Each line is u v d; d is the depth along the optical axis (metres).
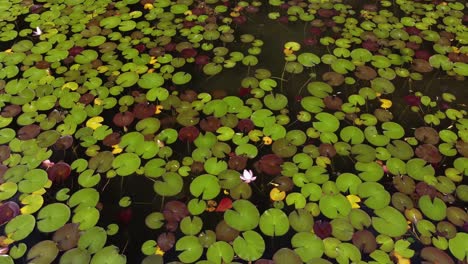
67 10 3.28
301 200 2.02
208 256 1.82
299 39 2.99
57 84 2.64
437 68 2.74
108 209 2.03
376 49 2.88
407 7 3.27
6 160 2.22
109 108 2.49
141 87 2.62
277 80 2.67
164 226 1.95
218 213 1.99
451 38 2.97
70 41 2.97
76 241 1.89
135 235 1.92
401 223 1.92
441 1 3.34
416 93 2.57
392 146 2.25
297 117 2.42
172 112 2.46
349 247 1.84
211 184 2.10
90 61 2.80
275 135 2.32
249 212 1.98
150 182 2.12
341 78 2.67
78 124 2.41
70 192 2.09
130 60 2.82
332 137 2.30
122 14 3.23
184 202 2.04
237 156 2.22
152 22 3.15
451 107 2.48
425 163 2.17
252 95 2.56
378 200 2.01
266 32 3.06
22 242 1.89
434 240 1.86
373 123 2.38
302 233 1.90
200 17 3.20
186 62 2.80
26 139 2.32
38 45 2.94
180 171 2.16
